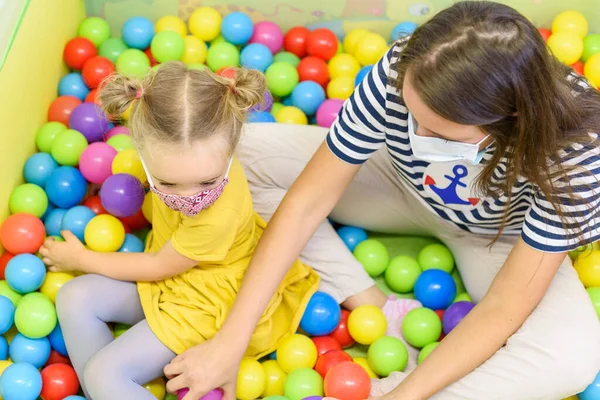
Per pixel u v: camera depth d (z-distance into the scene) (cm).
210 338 130
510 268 120
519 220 136
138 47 198
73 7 194
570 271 134
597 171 109
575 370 120
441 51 96
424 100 98
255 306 127
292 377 134
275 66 194
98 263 137
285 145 157
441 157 108
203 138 114
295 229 130
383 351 139
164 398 138
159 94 115
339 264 152
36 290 146
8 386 126
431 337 146
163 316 131
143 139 115
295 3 207
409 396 117
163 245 135
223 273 136
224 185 122
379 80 119
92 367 124
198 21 200
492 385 120
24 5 156
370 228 167
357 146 127
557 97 101
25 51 162
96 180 162
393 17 210
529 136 101
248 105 121
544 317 125
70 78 188
